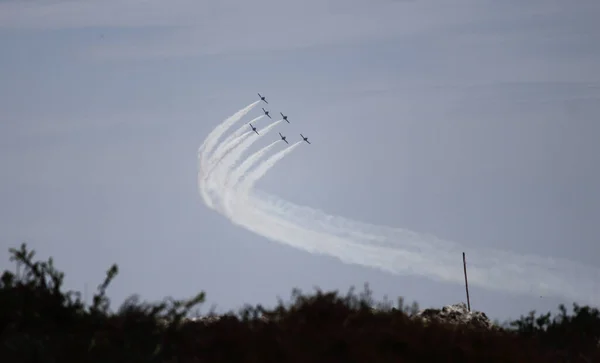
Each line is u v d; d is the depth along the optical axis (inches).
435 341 2319.1
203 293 2290.8
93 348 2042.3
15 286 2209.6
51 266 2272.4
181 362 2060.8
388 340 2282.2
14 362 1973.4
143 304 2247.8
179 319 2212.1
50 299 2182.6
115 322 2162.9
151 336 2148.1
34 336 2098.9
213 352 2122.3
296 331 2217.0
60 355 2016.5
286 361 2071.9
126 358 2027.6
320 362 2101.4
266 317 2378.2
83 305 2222.0
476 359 2321.6
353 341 2201.0
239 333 2150.6
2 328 2126.0
